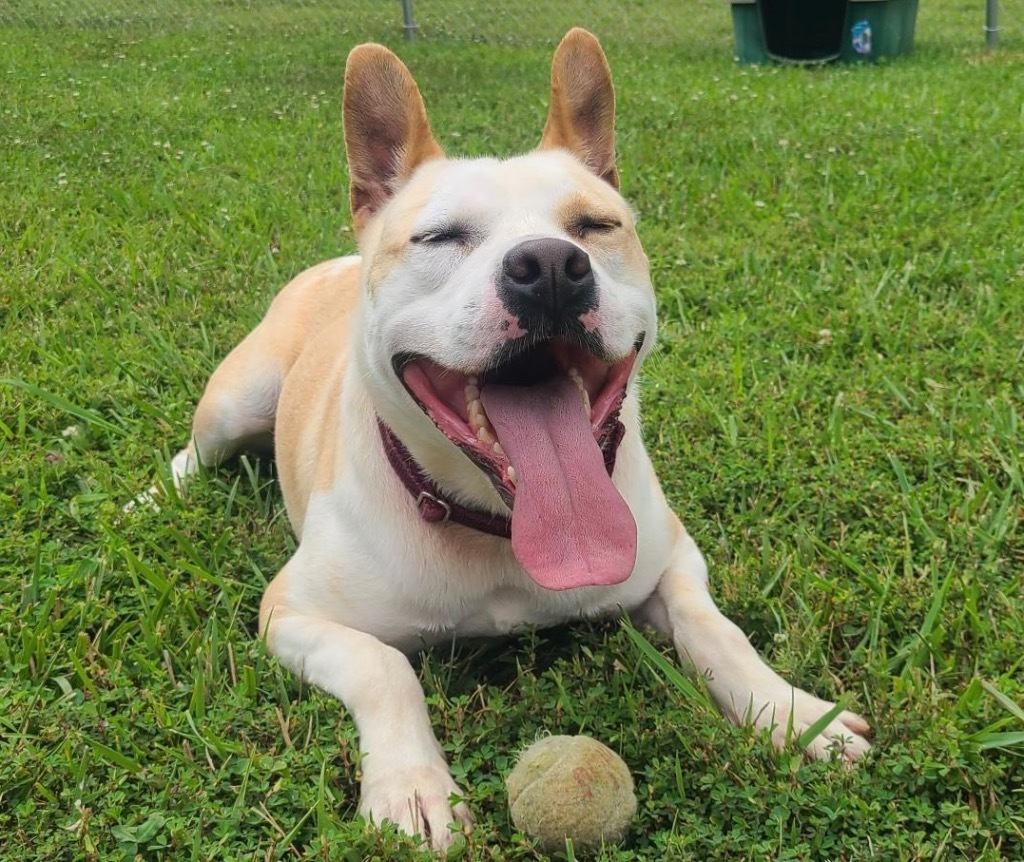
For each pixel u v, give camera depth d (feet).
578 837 2.53
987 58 12.71
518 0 17.22
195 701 2.98
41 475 3.95
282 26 15.08
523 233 3.00
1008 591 3.39
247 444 4.29
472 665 3.27
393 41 14.08
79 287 5.50
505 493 2.87
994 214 6.38
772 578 3.45
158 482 3.98
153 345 4.93
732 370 4.69
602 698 3.00
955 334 4.89
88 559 3.52
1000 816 2.65
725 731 2.81
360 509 3.19
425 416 3.01
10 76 10.69
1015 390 4.51
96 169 7.64
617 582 2.77
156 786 2.74
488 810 2.72
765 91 10.40
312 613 3.23
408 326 3.00
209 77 11.05
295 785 2.71
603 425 2.98
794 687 3.04
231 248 6.03
